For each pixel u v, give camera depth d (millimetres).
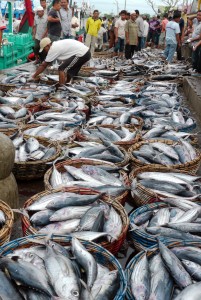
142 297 1699
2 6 11820
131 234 2285
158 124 4270
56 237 2004
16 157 3166
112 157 3164
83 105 4820
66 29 8844
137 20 12859
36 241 1934
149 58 10852
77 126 4004
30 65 9055
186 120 4656
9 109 4289
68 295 1580
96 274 1760
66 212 2264
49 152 3219
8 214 2154
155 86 6727
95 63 9078
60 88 5656
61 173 2938
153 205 2510
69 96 5199
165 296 1721
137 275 1812
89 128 3953
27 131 3725
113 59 10391
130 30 10891
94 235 2064
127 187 2621
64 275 1664
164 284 1774
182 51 13852
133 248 2428
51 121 4152
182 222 2305
